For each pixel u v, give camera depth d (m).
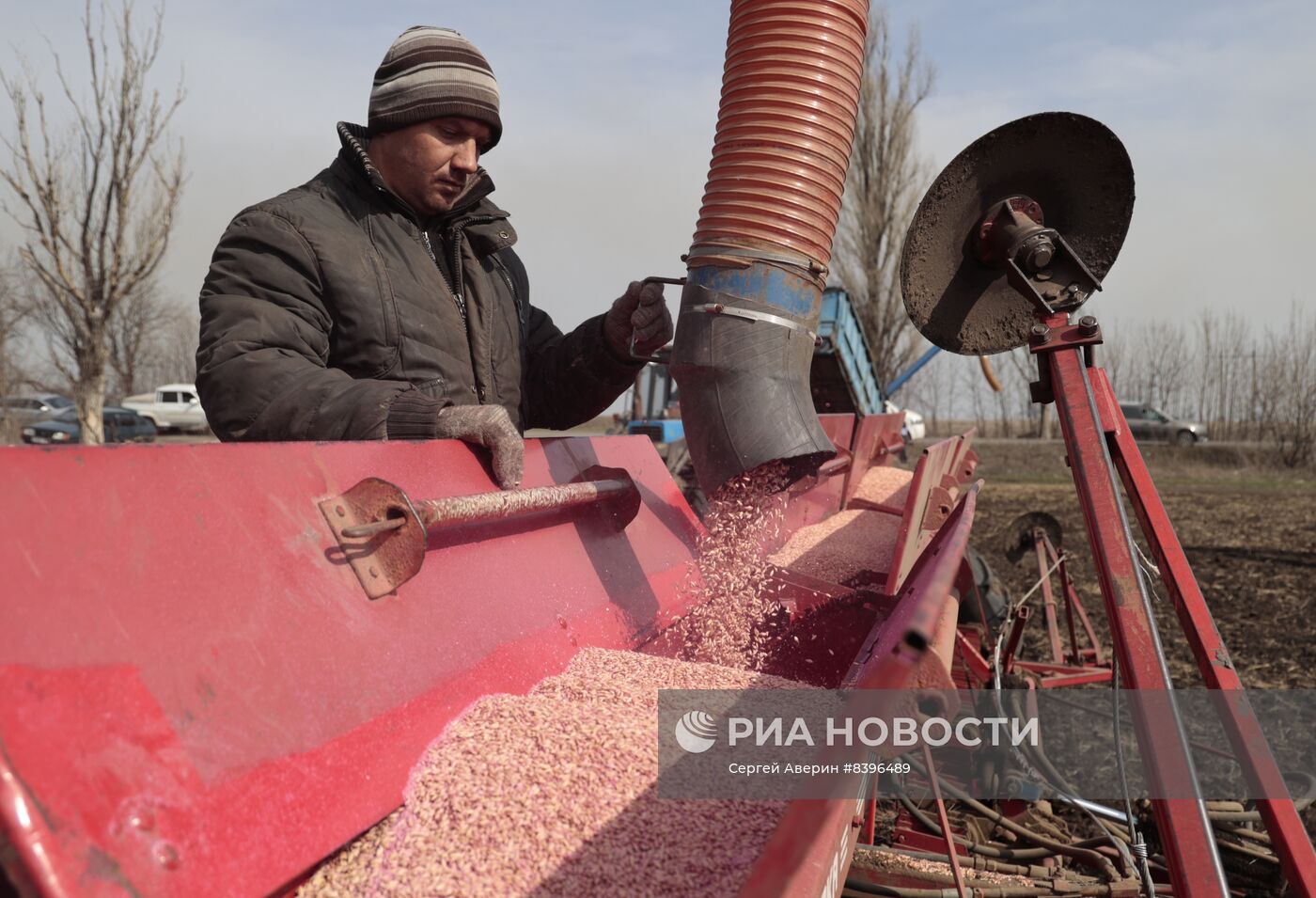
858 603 2.56
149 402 35.53
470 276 2.62
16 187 14.53
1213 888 1.47
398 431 2.00
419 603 1.56
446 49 2.38
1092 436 2.09
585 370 2.90
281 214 2.23
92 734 0.94
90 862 0.87
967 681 3.08
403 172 2.44
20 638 0.93
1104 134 2.45
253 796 1.07
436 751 1.37
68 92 14.66
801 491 3.74
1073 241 2.62
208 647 1.13
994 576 4.52
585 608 2.06
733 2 2.30
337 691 1.28
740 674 1.96
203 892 0.95
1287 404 30.56
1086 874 2.87
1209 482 23.77
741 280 2.21
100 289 15.38
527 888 1.19
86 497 1.09
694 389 2.27
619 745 1.49
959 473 4.09
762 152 2.20
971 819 2.80
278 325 2.15
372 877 1.17
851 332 9.47
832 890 1.36
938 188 2.51
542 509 1.98
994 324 2.64
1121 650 1.76
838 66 2.20
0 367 25.58
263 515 1.34
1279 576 9.91
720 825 1.36
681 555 2.69
